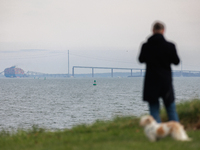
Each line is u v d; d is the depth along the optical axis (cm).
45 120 10350
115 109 12525
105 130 3516
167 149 2047
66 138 3095
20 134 4159
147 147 2114
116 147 2166
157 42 2452
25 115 11838
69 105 15088
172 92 2514
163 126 2270
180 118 3434
